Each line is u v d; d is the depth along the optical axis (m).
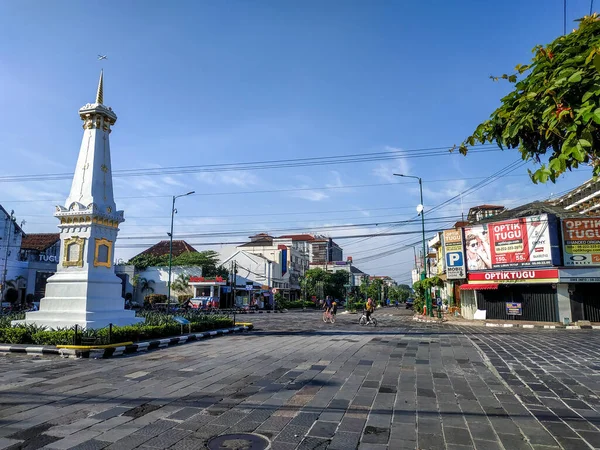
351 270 108.31
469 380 8.35
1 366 9.91
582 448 4.78
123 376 8.67
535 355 11.53
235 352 12.19
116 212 17.02
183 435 5.19
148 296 48.28
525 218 24.12
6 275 41.22
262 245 68.06
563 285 22.88
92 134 17.00
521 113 3.34
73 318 14.73
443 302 38.00
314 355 11.55
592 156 3.13
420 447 4.84
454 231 27.80
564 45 3.31
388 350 12.55
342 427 5.50
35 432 5.27
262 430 5.38
